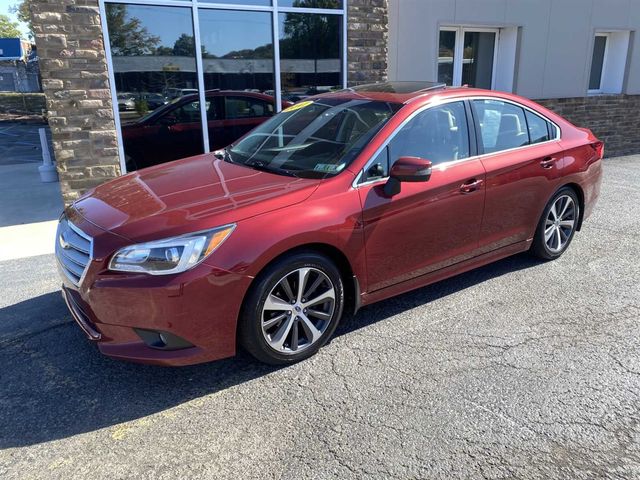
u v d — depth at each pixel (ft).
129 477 7.85
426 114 12.64
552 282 14.83
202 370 10.63
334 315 11.15
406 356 11.03
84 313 9.88
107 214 10.27
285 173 11.66
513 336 11.85
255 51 23.73
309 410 9.34
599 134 37.09
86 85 20.33
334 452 8.30
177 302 9.08
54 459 8.23
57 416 9.27
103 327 9.51
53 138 20.36
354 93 14.06
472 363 10.77
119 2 20.29
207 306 9.33
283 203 10.23
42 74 19.65
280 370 10.59
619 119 37.60
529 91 32.73
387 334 11.96
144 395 9.86
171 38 21.72
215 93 23.24
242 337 10.03
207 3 22.06
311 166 11.66
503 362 10.80
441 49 30.66
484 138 13.67
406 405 9.45
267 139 13.65
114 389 10.06
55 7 19.21
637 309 13.20
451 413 9.21
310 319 10.97
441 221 12.49
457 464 8.04
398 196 11.53
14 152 48.03
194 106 22.89
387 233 11.51
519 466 8.00
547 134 15.44
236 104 23.86
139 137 21.97
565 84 34.12
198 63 22.44
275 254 9.83
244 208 9.89
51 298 14.11
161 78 21.91
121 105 21.31
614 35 36.96
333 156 11.73
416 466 8.00
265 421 9.06
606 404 9.46
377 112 12.48
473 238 13.44
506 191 13.84
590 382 10.12
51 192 27.81
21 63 150.51
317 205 10.52
